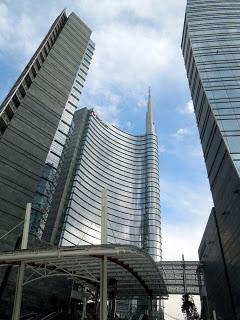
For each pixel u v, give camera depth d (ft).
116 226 331.16
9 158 158.61
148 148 416.46
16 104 182.70
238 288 149.69
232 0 275.18
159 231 341.00
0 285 122.93
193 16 266.98
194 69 225.76
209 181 194.49
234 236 151.53
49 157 209.36
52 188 205.98
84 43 272.51
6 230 140.36
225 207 163.73
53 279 145.18
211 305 201.46
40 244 147.13
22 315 126.72
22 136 171.01
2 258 84.43
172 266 213.46
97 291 114.52
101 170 346.74
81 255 82.43
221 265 175.01
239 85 195.42
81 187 298.35
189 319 195.00
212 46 232.12
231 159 154.30
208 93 193.77
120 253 83.15
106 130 390.21
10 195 150.10
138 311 233.35
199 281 217.36
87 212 293.02
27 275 135.44
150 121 455.22
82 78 261.44
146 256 92.32
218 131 172.04
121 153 392.88
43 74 210.38
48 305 138.21
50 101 201.98
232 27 246.88
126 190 365.81
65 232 255.50
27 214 101.14
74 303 145.38
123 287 130.21
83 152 322.34
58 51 236.43
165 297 138.92
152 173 386.32
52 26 250.37
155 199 363.15
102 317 77.00
